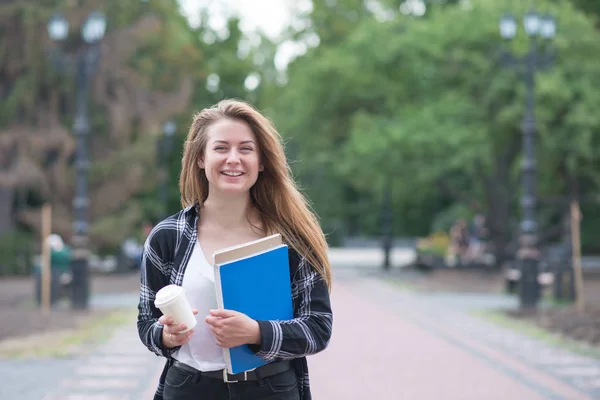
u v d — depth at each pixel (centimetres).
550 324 1443
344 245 5747
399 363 1036
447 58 2773
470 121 2711
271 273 321
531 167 1775
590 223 4125
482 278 2659
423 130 2631
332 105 3111
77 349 1155
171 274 332
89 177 2769
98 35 1795
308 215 346
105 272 2944
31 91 2725
